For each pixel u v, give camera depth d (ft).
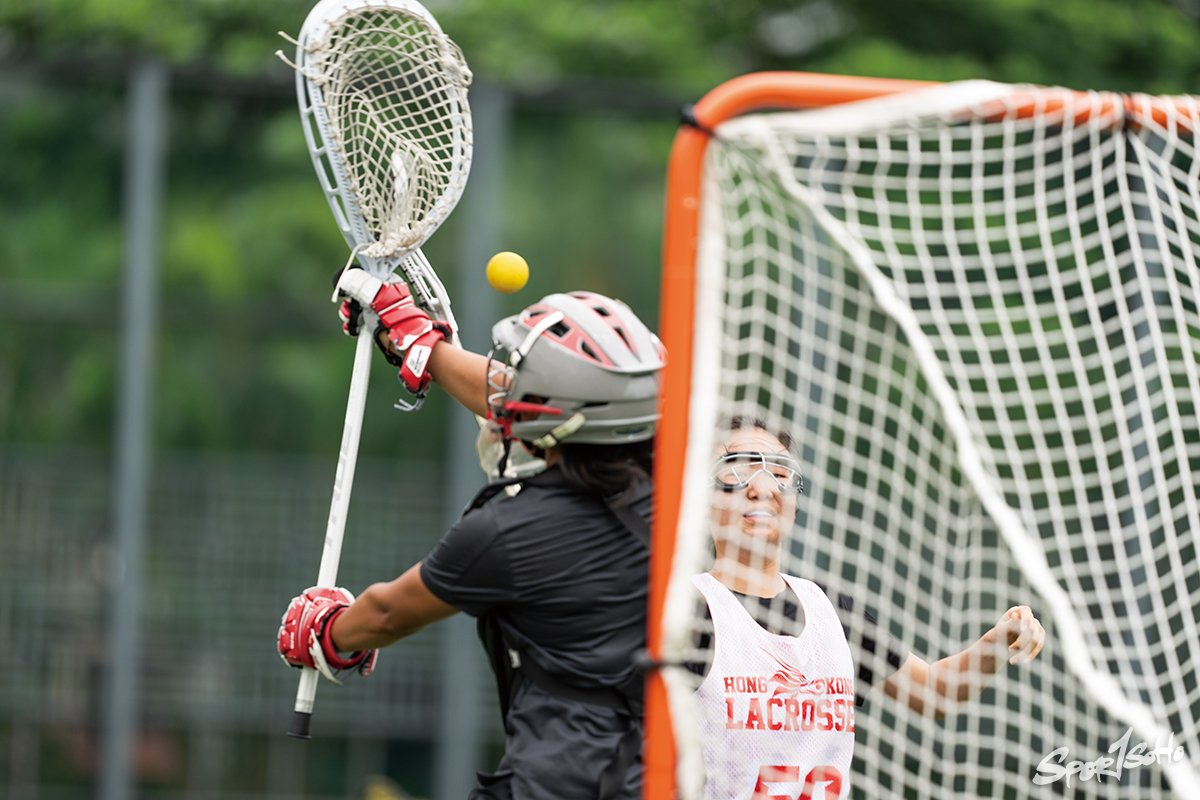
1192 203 47.26
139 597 151.53
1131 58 185.16
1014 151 47.44
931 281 47.09
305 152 193.98
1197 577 55.42
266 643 161.79
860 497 51.70
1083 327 53.16
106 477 164.04
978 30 186.19
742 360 74.13
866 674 49.32
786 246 47.03
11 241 197.26
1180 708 46.83
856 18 191.52
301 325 196.13
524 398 45.44
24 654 160.97
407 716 157.58
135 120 157.48
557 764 44.21
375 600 47.06
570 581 44.83
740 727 45.21
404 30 54.44
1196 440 55.36
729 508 46.37
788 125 39.58
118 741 151.02
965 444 48.29
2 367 196.65
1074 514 53.98
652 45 189.78
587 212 197.36
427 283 54.03
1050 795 50.60
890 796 49.57
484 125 155.43
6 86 196.13
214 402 193.57
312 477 163.73
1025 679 51.52
